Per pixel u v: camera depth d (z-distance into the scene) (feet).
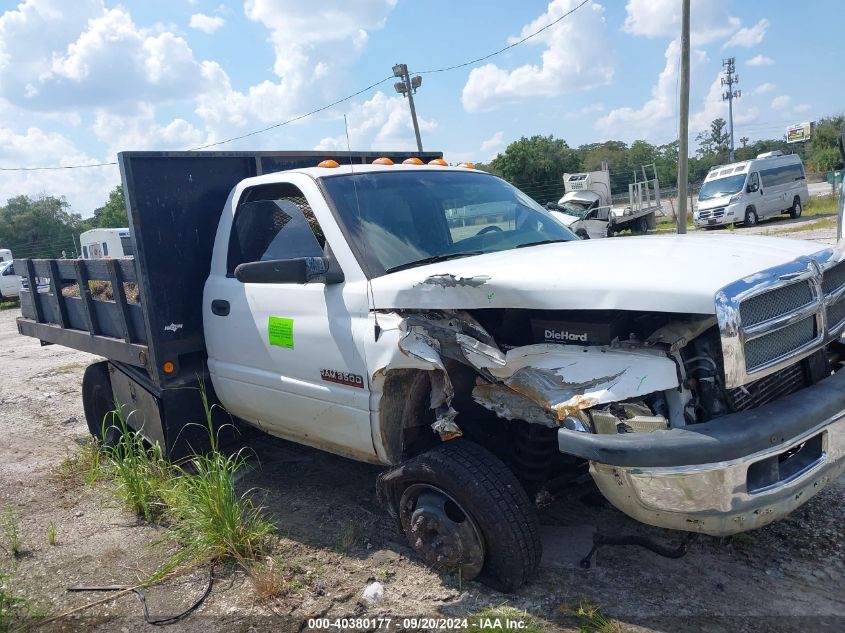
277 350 13.21
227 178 15.94
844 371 10.36
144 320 14.96
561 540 12.30
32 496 16.43
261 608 11.01
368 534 13.11
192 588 11.78
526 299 9.67
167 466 15.26
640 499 8.84
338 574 11.79
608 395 8.91
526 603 10.46
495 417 12.12
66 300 18.75
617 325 9.55
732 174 89.76
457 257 12.72
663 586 10.74
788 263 9.53
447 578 11.30
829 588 10.37
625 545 11.89
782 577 10.73
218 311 14.65
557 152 182.09
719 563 11.27
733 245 10.50
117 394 17.33
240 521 12.85
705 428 8.63
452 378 11.53
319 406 12.65
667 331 9.29
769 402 9.56
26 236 242.17
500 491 10.18
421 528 11.22
